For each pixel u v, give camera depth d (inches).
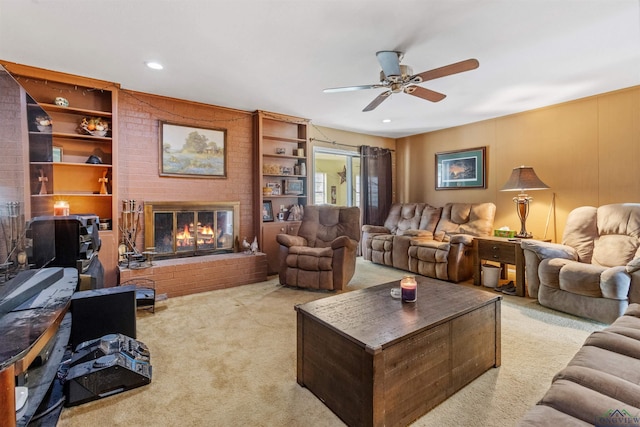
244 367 81.9
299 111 175.3
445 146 216.1
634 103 135.7
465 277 162.9
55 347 75.2
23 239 78.4
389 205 241.9
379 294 84.7
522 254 137.5
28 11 80.4
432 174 224.7
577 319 111.5
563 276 114.0
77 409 65.2
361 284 160.2
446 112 175.3
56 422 60.6
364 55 106.7
